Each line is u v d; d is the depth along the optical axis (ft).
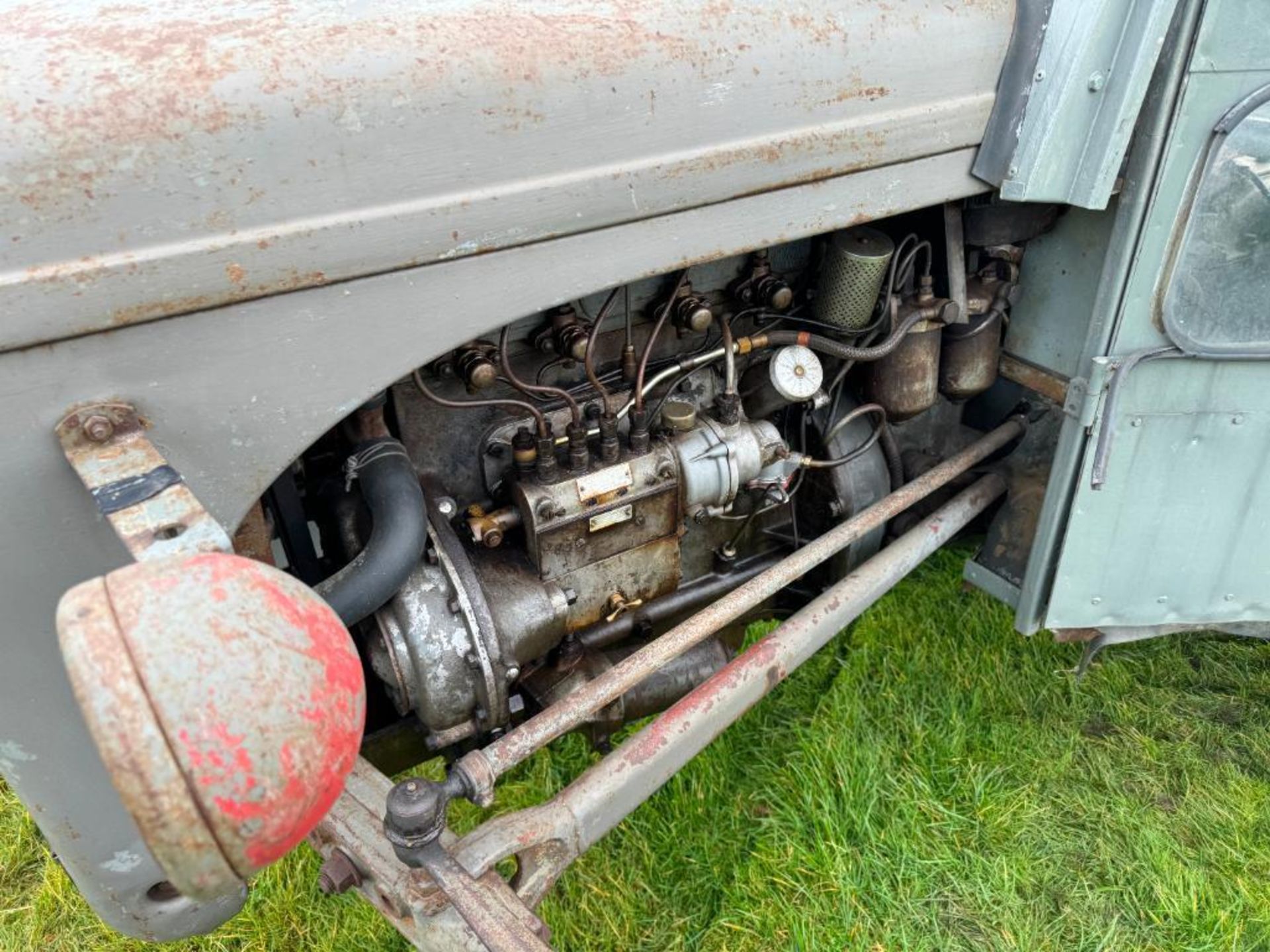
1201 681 8.14
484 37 3.49
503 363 4.74
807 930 6.04
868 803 6.80
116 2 3.33
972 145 5.04
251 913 6.22
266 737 2.42
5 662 3.34
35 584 3.26
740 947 6.01
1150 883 6.35
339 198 3.28
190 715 2.31
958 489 7.39
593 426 5.44
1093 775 7.17
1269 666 8.29
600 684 4.67
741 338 5.73
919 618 8.54
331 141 3.21
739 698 5.22
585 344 4.96
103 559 3.35
